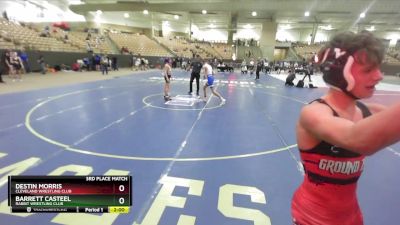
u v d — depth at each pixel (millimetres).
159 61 31844
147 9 28703
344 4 27734
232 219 2822
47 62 19578
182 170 3984
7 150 4617
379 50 918
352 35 973
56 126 6141
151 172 3895
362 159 1075
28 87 11820
